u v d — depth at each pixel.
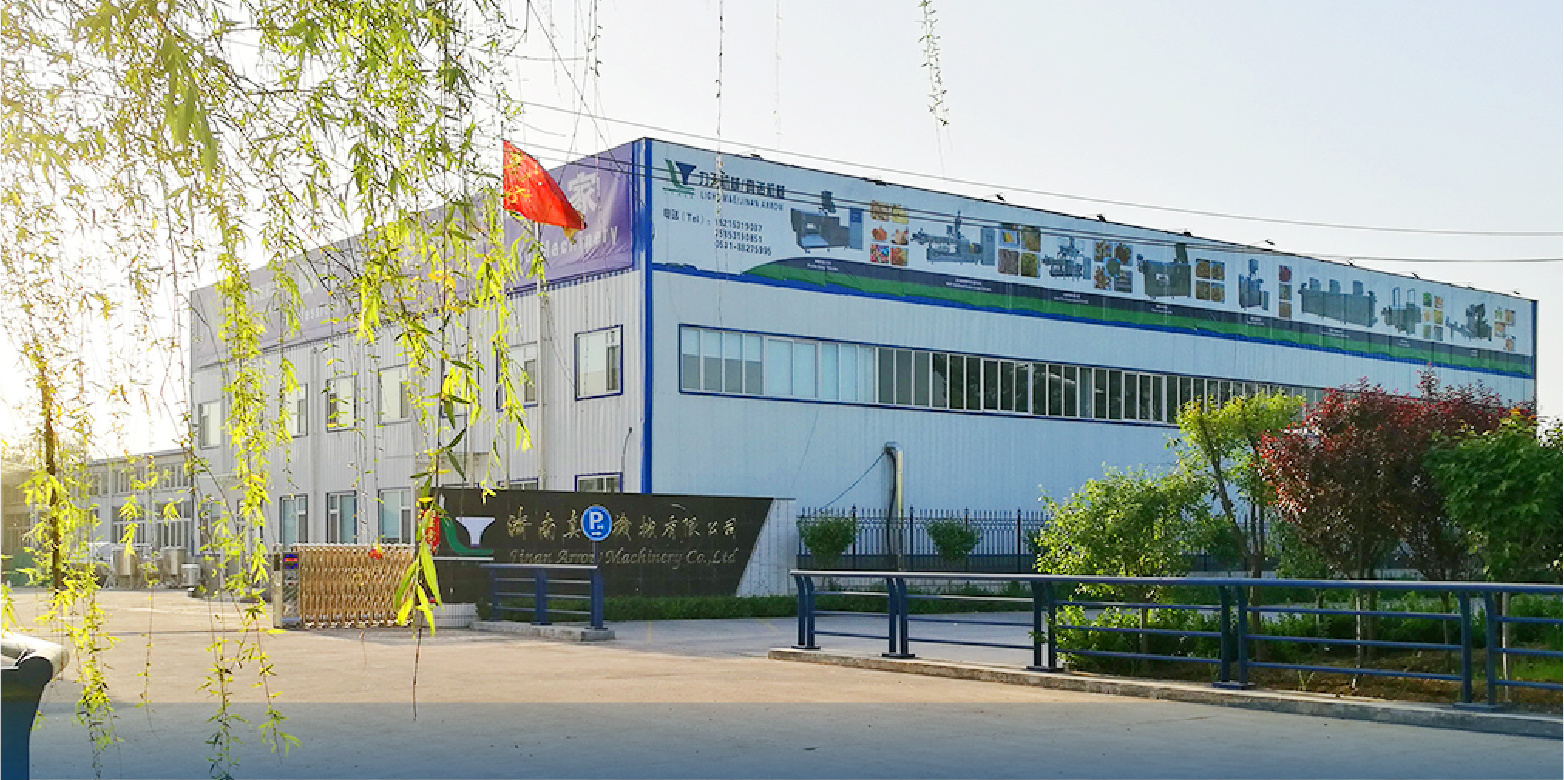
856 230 30.55
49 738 9.20
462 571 22.11
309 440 34.66
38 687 4.48
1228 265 37.53
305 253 3.91
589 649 17.16
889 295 30.97
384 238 3.90
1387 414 12.73
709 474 27.81
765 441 28.75
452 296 3.98
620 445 27.48
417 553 3.63
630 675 13.45
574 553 24.02
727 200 28.52
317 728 9.71
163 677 13.17
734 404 28.36
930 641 13.70
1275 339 38.44
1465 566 13.51
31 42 3.54
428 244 3.94
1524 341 45.31
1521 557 11.52
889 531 30.39
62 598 3.95
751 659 15.45
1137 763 8.24
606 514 23.92
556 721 10.03
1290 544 16.17
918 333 31.41
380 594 21.09
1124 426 35.12
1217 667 12.63
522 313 29.92
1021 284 33.38
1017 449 33.00
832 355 30.00
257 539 4.01
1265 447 13.52
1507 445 11.54
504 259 4.05
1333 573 14.13
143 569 3.97
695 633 20.47
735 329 28.45
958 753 8.60
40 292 3.68
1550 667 11.91
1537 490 11.20
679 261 27.75
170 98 3.21
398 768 8.10
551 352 29.14
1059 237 34.19
